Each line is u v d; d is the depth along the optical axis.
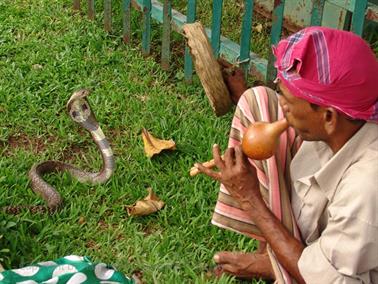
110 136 3.85
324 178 2.30
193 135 3.80
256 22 5.12
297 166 2.51
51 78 4.29
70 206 3.28
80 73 4.37
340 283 2.21
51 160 3.54
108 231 3.15
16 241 3.00
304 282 2.42
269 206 2.56
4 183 3.38
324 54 2.10
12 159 3.60
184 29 3.23
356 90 2.09
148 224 3.22
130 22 4.71
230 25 5.01
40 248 3.00
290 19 4.90
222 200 2.72
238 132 2.68
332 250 2.21
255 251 3.03
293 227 2.51
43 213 3.21
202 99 4.16
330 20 4.62
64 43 4.62
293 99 2.17
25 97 4.09
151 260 2.95
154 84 4.32
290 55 2.15
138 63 4.48
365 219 2.12
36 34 4.77
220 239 3.10
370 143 2.19
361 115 2.12
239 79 3.13
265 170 2.55
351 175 2.19
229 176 2.43
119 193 3.36
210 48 3.12
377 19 3.66
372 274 2.29
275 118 2.61
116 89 4.22
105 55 4.53
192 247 3.06
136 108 4.04
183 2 5.21
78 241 3.07
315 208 2.43
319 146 2.41
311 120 2.18
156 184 3.43
